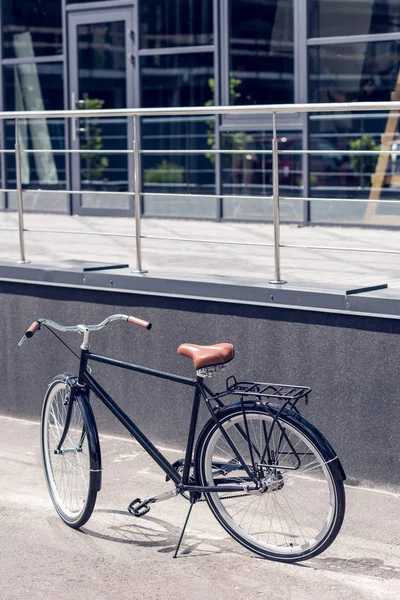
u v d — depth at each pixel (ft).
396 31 32.09
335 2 33.22
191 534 17.38
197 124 36.37
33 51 40.14
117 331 22.77
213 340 21.12
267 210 34.88
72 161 39.34
